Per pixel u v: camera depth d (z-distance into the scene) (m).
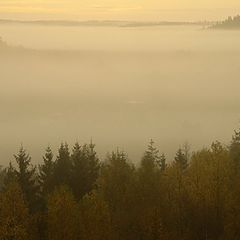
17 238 50.59
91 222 51.84
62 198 52.97
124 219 54.16
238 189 56.72
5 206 53.50
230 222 54.50
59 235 51.44
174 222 56.00
